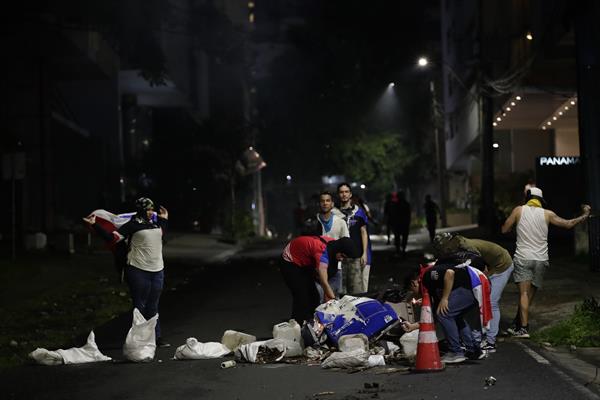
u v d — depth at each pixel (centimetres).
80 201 4481
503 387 886
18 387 979
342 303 1105
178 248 3891
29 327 1513
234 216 4994
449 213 5738
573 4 2039
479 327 1091
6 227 3347
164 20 3494
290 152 7488
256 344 1089
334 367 1016
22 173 2538
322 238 1206
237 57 3978
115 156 4631
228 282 2269
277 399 865
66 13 3119
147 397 904
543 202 1221
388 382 925
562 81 3159
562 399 827
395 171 7212
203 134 5106
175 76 4931
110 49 4122
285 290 1983
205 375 1010
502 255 1119
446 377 944
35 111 3603
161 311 1692
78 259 2764
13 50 3506
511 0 3584
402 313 1121
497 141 4891
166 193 5075
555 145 4581
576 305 1377
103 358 1142
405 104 7150
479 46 3622
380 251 3341
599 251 1927
